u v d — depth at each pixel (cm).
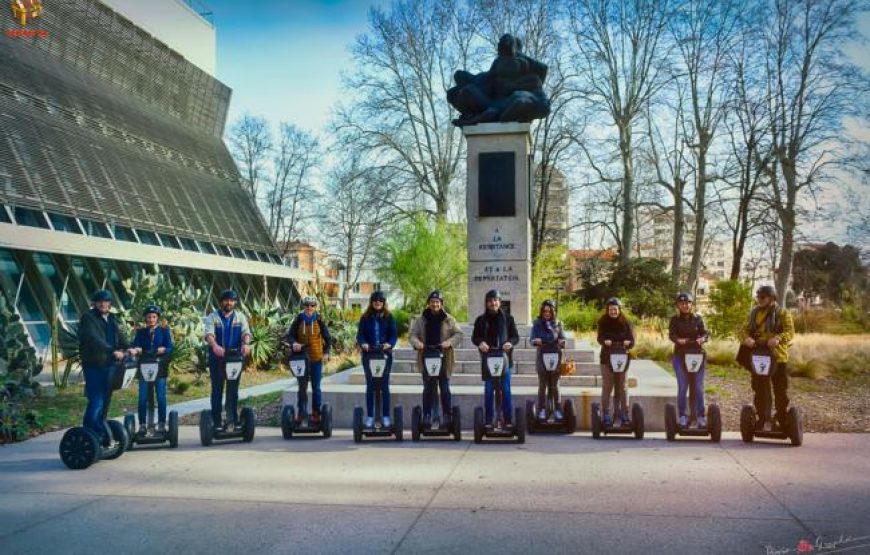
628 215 3653
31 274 2241
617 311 937
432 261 3083
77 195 2766
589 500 617
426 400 921
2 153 2491
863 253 3469
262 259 4103
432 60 3678
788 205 3381
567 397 1048
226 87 4791
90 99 3384
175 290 1869
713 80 3481
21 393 1153
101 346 813
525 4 3488
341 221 4831
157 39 4084
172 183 3669
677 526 539
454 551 491
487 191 1355
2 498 654
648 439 931
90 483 712
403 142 3753
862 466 746
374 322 948
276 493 658
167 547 511
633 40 3522
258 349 1978
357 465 779
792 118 3316
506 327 924
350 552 493
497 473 730
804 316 3278
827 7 3130
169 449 898
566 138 3706
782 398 879
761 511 575
